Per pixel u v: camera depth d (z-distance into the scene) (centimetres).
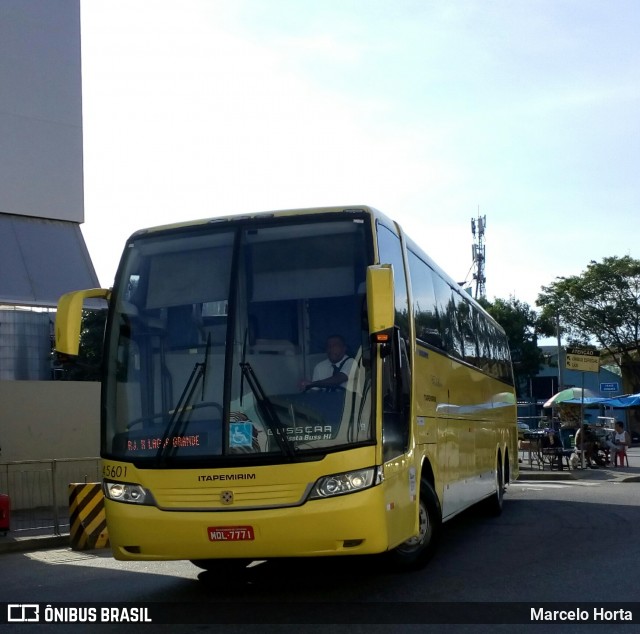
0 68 1945
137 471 814
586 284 5441
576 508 1673
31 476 1639
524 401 7000
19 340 2130
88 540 1399
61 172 2023
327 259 848
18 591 1005
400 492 868
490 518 1552
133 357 853
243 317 834
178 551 795
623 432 2964
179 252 880
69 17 2086
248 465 786
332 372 807
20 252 1894
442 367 1170
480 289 5878
